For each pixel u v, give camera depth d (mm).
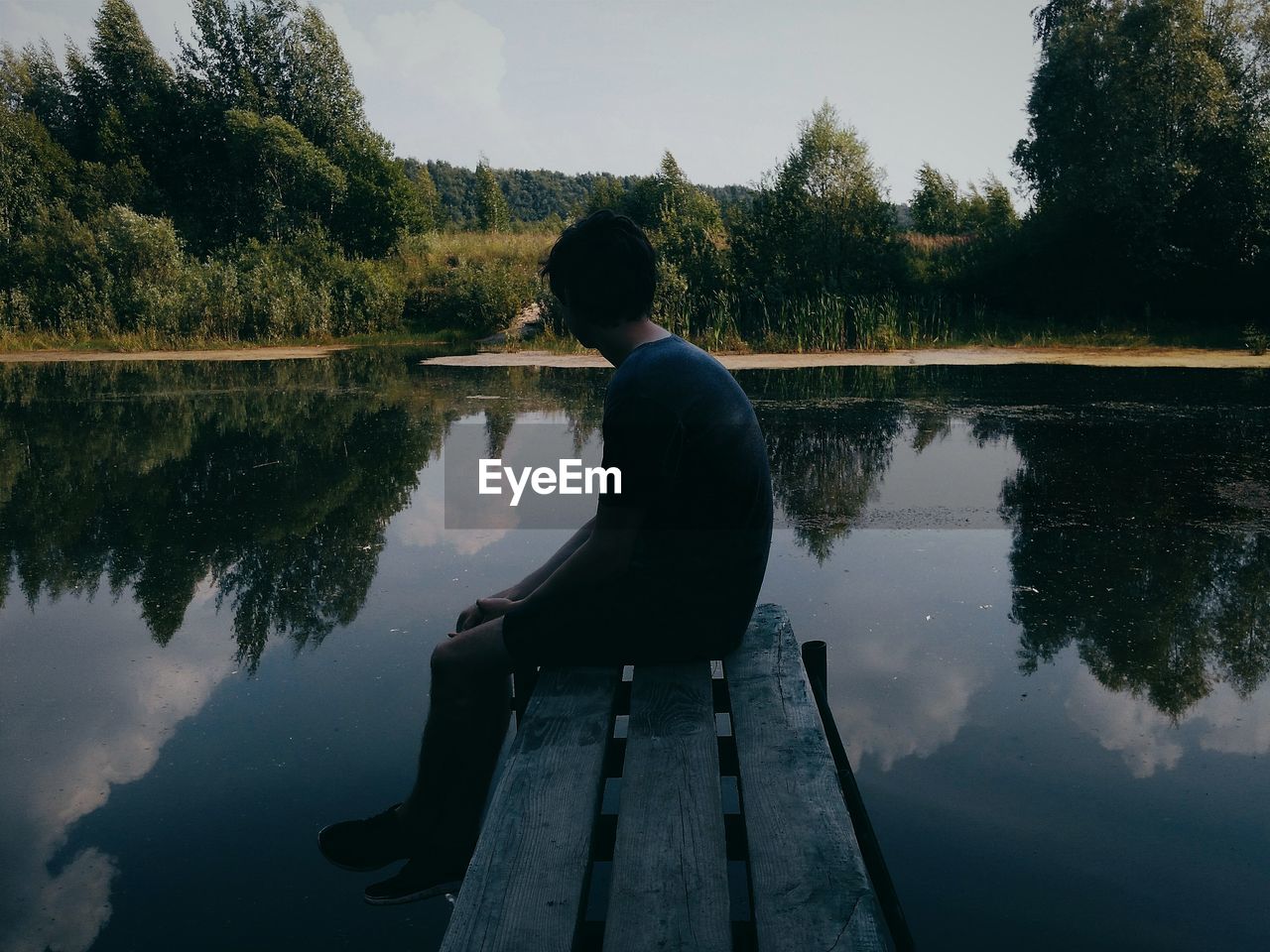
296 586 4254
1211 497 5793
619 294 1851
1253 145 18328
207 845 2238
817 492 6027
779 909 1228
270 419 9398
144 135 32938
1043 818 2322
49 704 3047
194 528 5270
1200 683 3115
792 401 10602
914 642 3510
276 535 5129
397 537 5070
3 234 24172
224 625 3768
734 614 1898
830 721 2143
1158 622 3682
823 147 19938
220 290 22219
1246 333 17250
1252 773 2545
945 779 2516
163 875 2121
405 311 24828
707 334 18859
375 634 3652
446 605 3984
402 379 13773
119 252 22656
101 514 5605
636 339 1875
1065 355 16609
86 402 11031
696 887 1280
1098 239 20016
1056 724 2844
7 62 37375
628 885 1286
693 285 19953
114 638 3639
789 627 2172
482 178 51844
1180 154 19141
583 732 1672
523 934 1205
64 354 19297
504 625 1840
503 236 32094
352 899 2027
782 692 1833
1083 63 19625
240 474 6719
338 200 29750
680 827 1411
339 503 5871
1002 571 4352
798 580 4258
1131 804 2387
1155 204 19031
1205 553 4598
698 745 1634
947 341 18906
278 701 3045
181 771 2600
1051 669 3248
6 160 26422
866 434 8195
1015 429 8391
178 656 3441
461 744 1884
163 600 4070
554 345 19828
